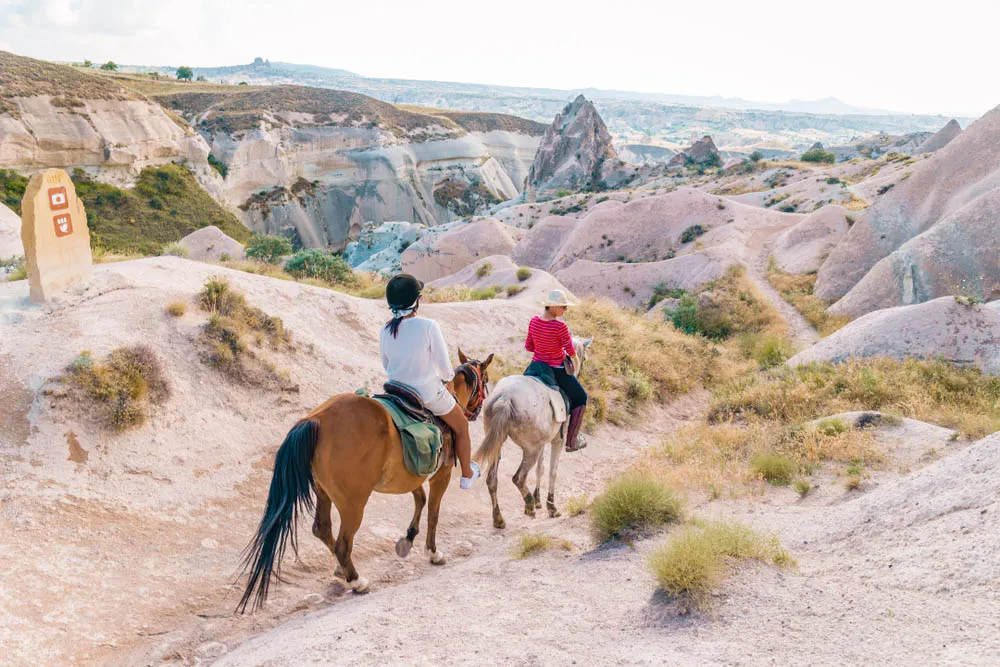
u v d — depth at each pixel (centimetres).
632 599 513
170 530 708
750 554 533
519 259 8688
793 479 967
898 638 373
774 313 3934
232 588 629
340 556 562
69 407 795
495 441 793
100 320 948
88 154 10156
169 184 11144
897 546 557
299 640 461
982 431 1026
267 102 16275
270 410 988
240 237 11069
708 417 1545
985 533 493
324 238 15588
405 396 575
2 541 609
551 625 466
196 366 962
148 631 547
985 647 340
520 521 918
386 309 1545
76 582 587
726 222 6919
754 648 383
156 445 822
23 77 9994
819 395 1499
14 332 889
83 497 708
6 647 487
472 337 1681
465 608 512
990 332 1675
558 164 17400
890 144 18150
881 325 1830
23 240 943
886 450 1045
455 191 18600
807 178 9394
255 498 813
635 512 716
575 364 900
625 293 5819
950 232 3666
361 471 524
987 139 4322
